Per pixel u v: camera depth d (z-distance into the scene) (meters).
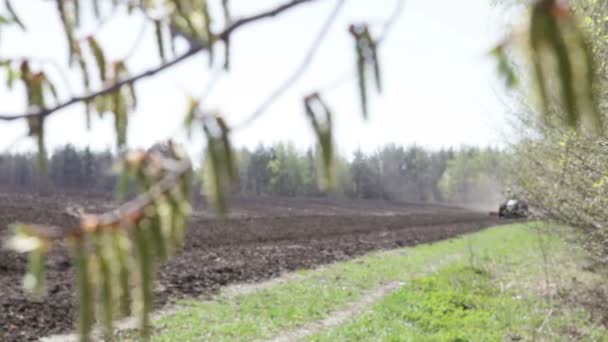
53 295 13.76
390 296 15.27
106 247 1.29
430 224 45.69
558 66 1.00
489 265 21.72
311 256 23.94
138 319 1.31
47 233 1.27
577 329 12.24
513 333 11.91
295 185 67.25
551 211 13.45
